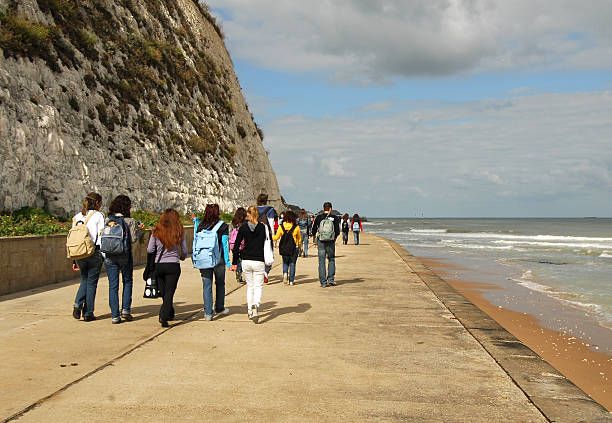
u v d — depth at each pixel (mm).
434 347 6516
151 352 6152
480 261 26141
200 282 12453
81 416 4145
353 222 30203
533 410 4406
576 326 10281
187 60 36062
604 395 5977
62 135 17859
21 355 5957
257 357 5965
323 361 5836
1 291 10094
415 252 33188
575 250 35656
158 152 26062
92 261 7871
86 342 6602
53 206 16406
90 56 22406
